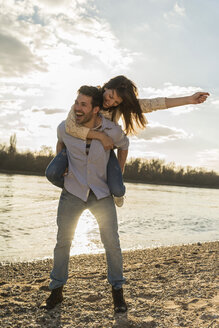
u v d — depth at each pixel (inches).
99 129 112.7
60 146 122.1
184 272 198.1
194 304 130.3
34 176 2512.3
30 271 249.0
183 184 3897.6
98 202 115.7
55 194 1149.1
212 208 1211.9
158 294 144.8
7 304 124.3
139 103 119.8
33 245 394.0
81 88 110.7
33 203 861.8
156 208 1024.2
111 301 132.8
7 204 815.1
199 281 170.4
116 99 115.6
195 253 307.9
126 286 160.6
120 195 114.9
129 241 458.3
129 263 266.8
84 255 334.3
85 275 199.8
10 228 507.5
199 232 598.9
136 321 110.0
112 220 116.5
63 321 109.8
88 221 668.7
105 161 114.0
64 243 118.0
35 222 581.0
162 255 316.5
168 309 124.0
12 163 2878.9
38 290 154.2
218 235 571.5
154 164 3754.9
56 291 122.0
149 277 184.5
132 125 125.0
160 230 591.8
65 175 116.4
